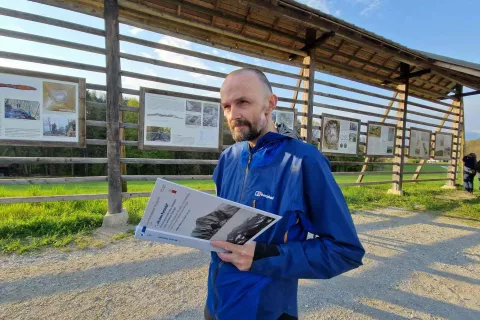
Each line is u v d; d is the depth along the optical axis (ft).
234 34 18.48
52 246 11.52
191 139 17.11
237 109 3.79
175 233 3.44
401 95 28.84
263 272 3.46
